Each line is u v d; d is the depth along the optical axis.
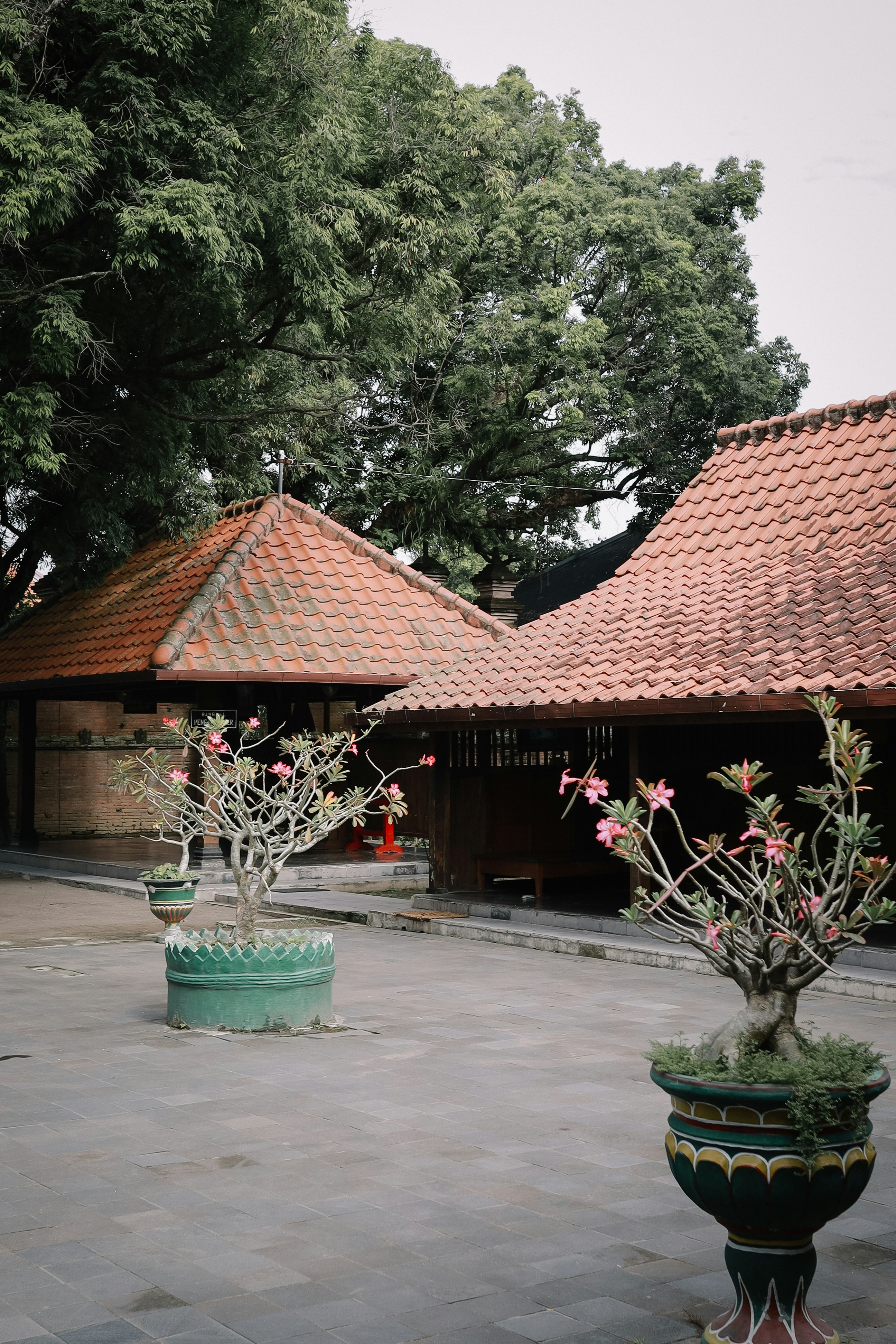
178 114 16.89
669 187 36.16
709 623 13.99
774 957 4.57
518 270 31.08
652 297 31.16
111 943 14.33
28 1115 7.02
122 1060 8.37
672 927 4.50
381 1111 7.08
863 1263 4.95
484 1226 5.32
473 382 29.31
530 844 16.56
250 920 9.74
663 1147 6.43
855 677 10.93
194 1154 6.31
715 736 15.15
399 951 13.45
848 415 16.66
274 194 17.58
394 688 20.94
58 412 19.55
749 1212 4.00
